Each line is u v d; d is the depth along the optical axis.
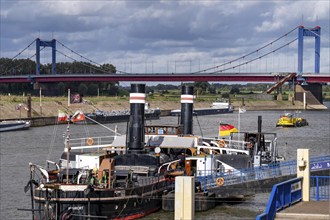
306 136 149.25
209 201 50.47
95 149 68.81
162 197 48.78
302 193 35.09
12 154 97.38
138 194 45.34
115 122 188.38
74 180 44.34
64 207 42.22
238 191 54.44
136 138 51.56
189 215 20.84
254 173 56.72
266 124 194.75
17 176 71.44
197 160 54.44
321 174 62.47
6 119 168.62
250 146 66.38
